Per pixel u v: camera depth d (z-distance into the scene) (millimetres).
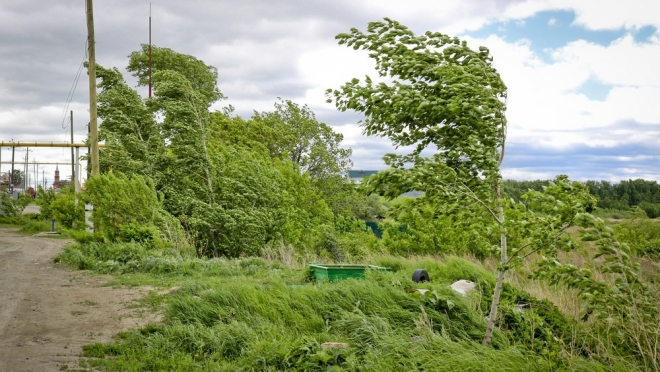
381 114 6906
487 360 5941
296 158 45781
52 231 38531
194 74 50406
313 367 6809
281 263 20312
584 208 5934
